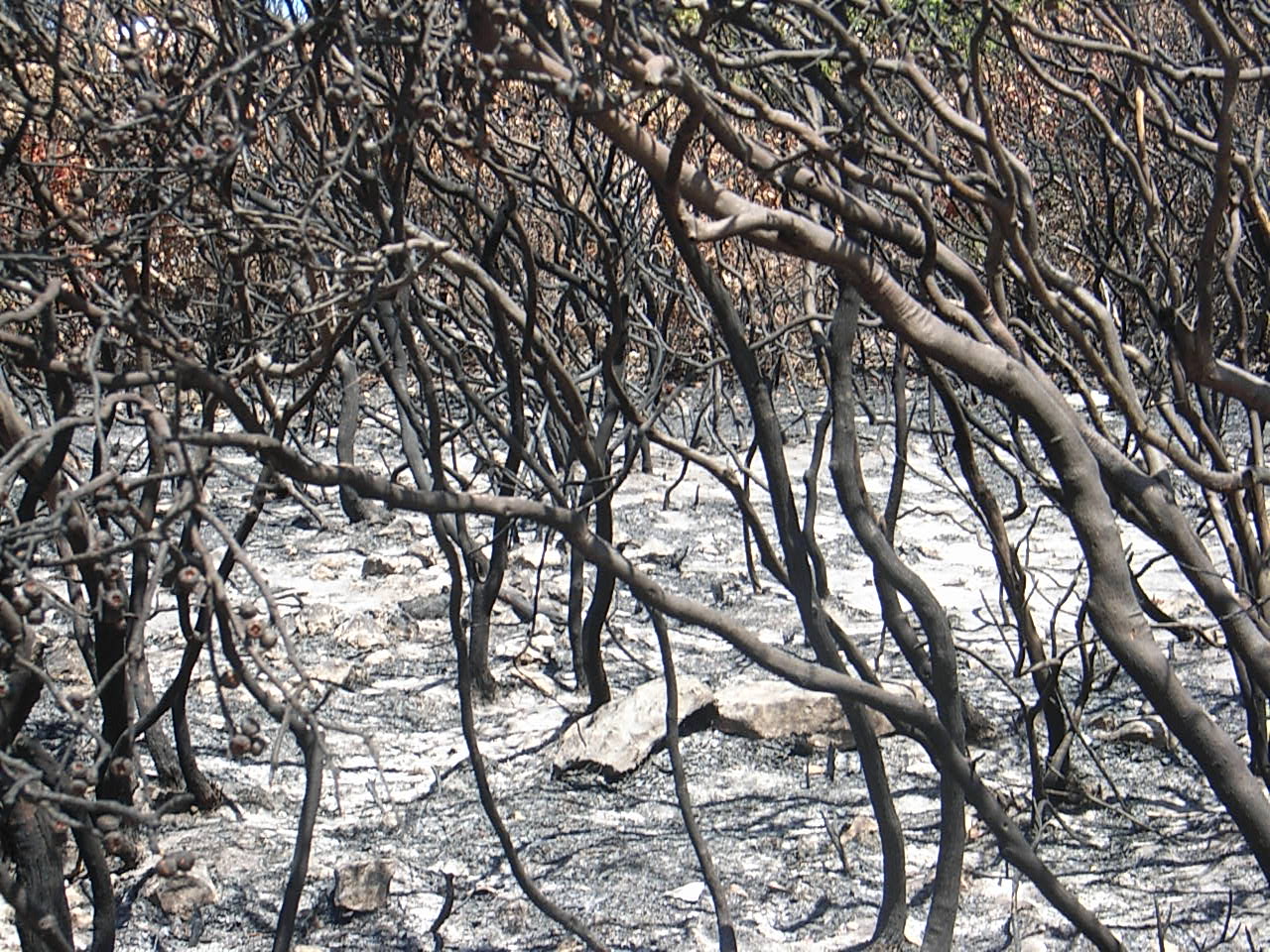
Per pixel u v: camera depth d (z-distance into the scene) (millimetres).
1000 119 6055
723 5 2666
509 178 3506
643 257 5812
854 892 4098
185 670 3258
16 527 2027
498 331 3314
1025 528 8258
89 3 3057
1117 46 3256
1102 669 5816
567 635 6281
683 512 8422
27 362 2520
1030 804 4641
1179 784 4852
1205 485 3297
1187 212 6375
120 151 3045
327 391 9195
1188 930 3885
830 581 7152
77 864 3936
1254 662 3311
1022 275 3680
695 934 3859
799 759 5043
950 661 3201
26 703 2797
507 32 2527
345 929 3900
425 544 7633
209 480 8648
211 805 4504
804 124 2932
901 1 3447
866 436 10148
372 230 3600
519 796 4758
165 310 3564
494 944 3836
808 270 4547
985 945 3807
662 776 4898
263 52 2273
